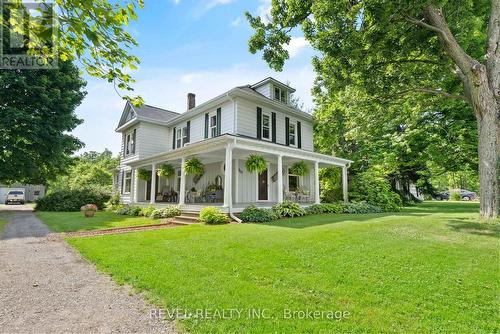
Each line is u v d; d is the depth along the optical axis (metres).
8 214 14.53
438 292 3.13
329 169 15.94
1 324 2.56
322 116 18.66
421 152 15.74
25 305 2.96
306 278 3.58
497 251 4.82
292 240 5.71
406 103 14.49
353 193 15.29
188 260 4.46
